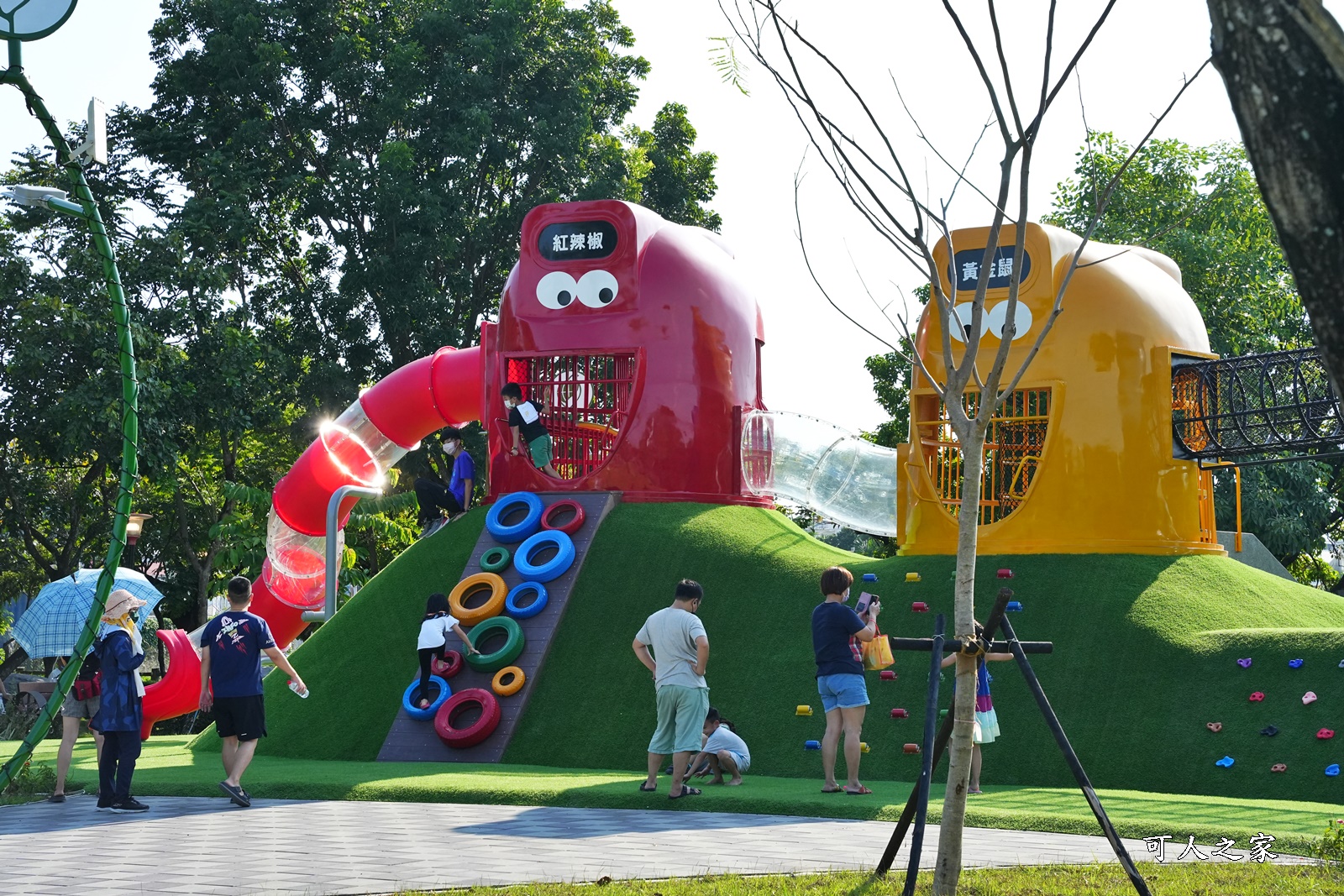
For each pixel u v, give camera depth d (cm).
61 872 741
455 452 1795
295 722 1556
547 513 1697
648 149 3709
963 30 664
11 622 3350
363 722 1527
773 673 1451
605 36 3631
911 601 1472
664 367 1756
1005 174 672
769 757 1362
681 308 1777
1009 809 1012
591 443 1959
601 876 707
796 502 1911
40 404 2705
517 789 1098
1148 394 1502
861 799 1045
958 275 1577
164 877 722
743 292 1897
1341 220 367
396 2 3469
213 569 3425
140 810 1035
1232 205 2980
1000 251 1555
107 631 1062
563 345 1777
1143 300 1531
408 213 3191
